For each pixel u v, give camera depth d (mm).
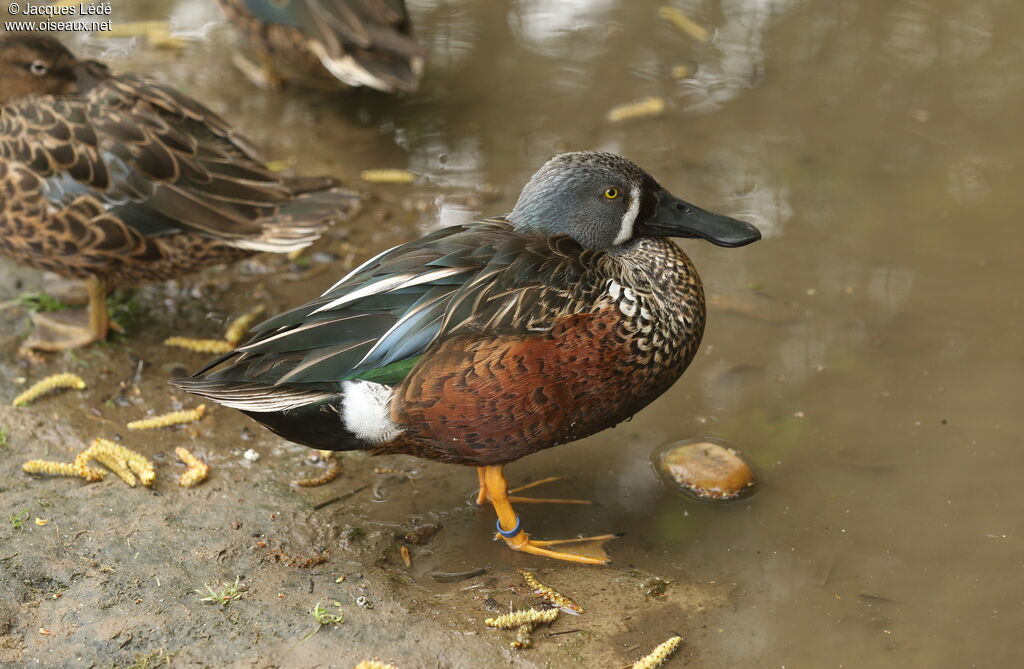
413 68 12797
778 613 7418
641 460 8914
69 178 9070
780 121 13109
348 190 12102
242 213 9477
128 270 9539
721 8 15445
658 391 7961
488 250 7566
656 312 7664
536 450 7766
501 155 12719
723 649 7090
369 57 12719
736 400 9430
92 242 9188
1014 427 8977
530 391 7207
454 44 14820
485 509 8398
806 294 10570
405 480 8648
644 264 8016
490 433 7355
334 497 8367
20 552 7426
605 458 8938
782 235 11344
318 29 12695
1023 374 9500
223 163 9609
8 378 9453
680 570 7836
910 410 9203
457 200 11945
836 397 9383
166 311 10477
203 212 9320
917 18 14992
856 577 7719
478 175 12383
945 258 10945
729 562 7895
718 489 8461
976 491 8414
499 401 7184
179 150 9461
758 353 9898
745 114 13250
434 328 7199
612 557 7957
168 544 7688
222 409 9312
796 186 12031
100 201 9133
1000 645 7137
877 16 15078
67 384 9305
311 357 7207
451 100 13758
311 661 6758
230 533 7863
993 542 7969
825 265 10914
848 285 10648
